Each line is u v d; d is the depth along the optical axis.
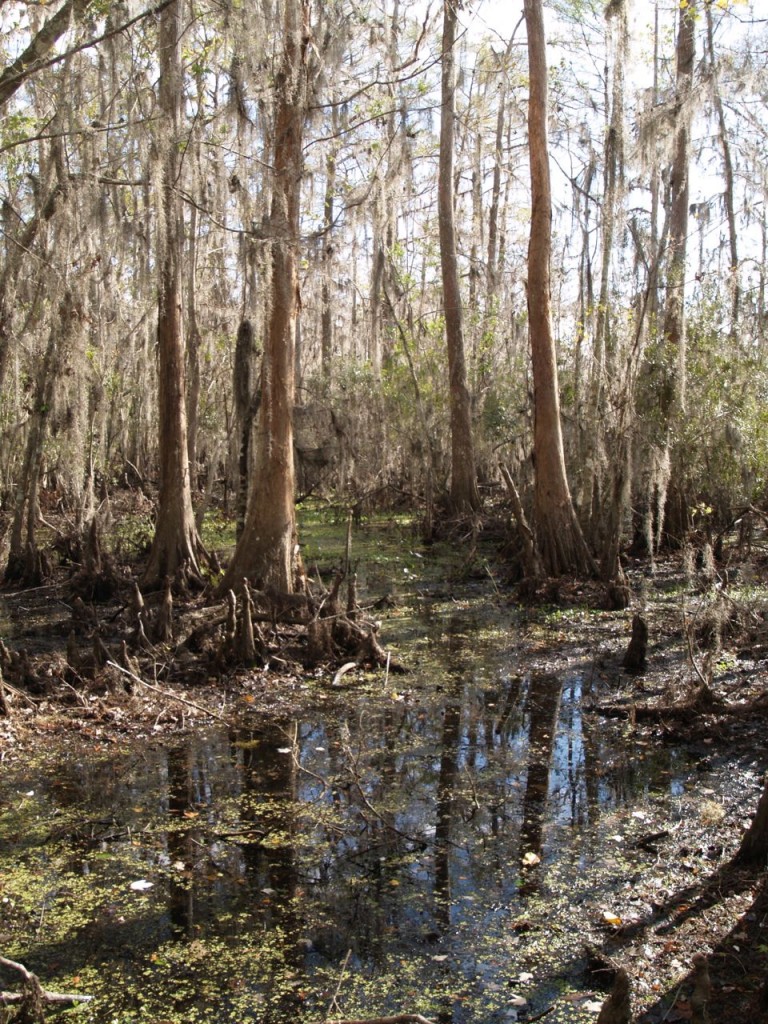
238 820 6.05
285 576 11.57
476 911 4.85
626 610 12.64
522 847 5.59
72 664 9.25
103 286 16.03
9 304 11.87
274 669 9.83
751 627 10.31
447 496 21.30
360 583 15.16
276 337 11.57
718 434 15.67
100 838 5.80
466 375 21.19
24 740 7.67
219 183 14.14
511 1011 4.01
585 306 22.91
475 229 25.80
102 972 4.37
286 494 11.77
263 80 11.95
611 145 15.60
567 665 9.95
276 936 4.65
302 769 6.88
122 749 7.50
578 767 6.91
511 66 24.25
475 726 7.97
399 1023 3.72
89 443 15.05
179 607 12.02
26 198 14.16
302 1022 3.99
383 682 9.47
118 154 12.54
